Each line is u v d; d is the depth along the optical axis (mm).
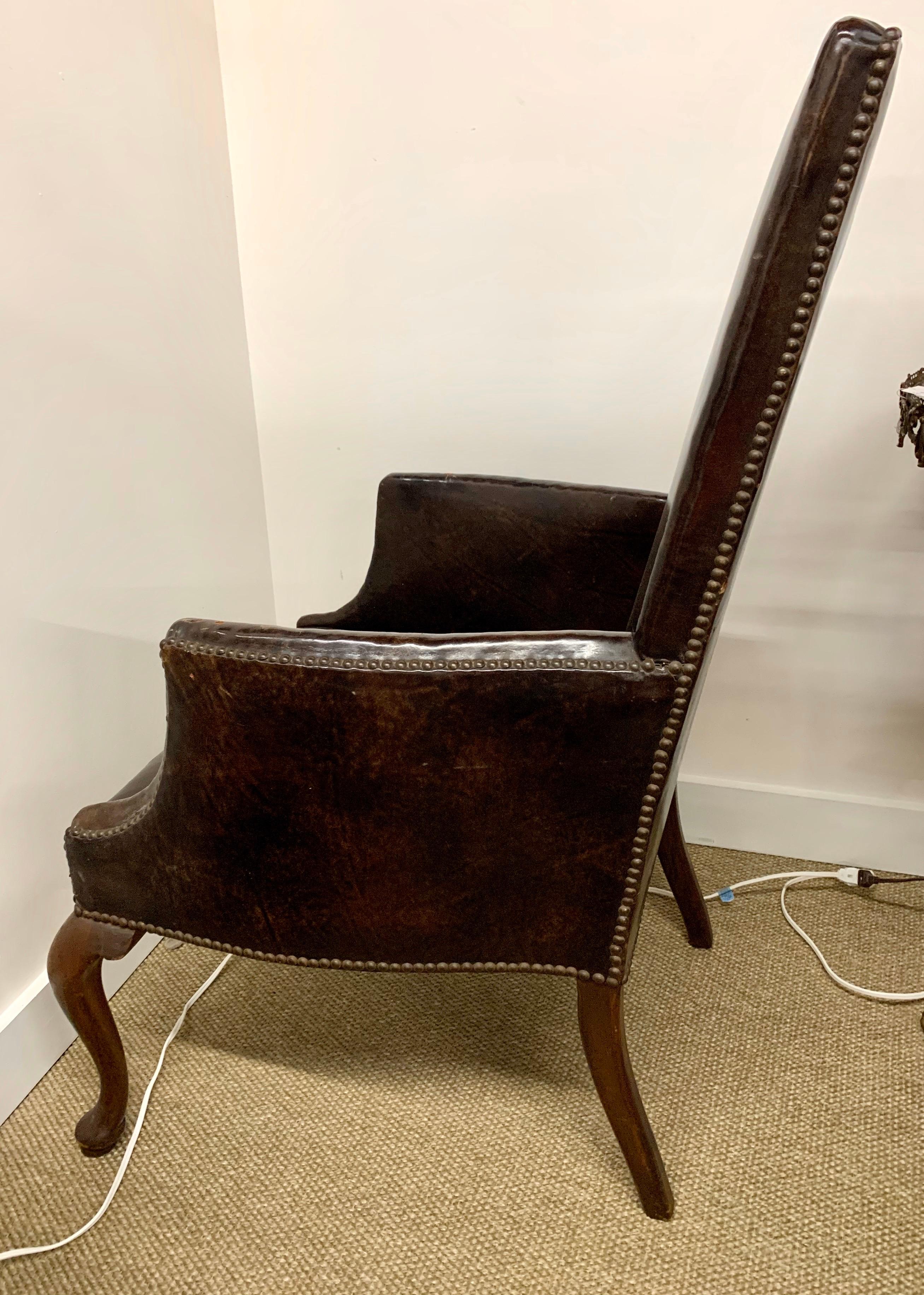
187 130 1188
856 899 1349
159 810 758
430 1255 822
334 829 719
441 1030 1103
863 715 1343
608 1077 806
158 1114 978
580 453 1319
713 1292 787
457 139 1184
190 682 676
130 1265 817
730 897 1350
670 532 594
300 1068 1041
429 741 664
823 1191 881
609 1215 858
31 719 1005
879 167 1058
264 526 1535
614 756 663
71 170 986
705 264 1161
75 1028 871
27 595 980
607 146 1137
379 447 1416
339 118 1218
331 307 1342
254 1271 810
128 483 1147
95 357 1058
